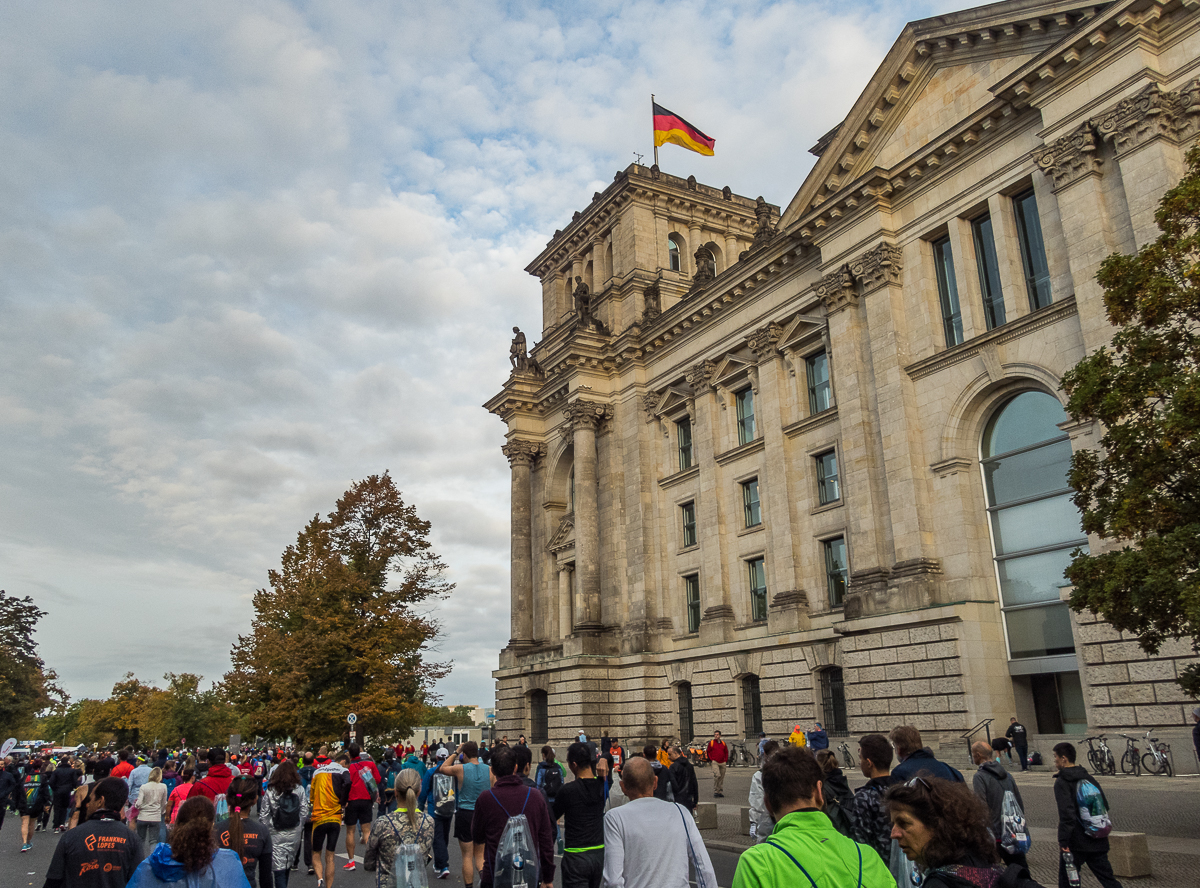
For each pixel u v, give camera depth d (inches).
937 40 1568.7
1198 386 670.5
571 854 451.8
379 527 2333.9
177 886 334.6
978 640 1385.3
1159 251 743.1
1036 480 1402.6
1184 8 1204.5
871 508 1594.5
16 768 1400.1
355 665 2123.5
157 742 5295.3
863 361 1664.6
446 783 799.1
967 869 195.8
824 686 1754.4
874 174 1614.2
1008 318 1423.5
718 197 2733.8
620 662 2262.6
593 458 2433.6
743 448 2039.9
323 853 742.5
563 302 3019.2
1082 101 1284.4
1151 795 949.2
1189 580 660.7
